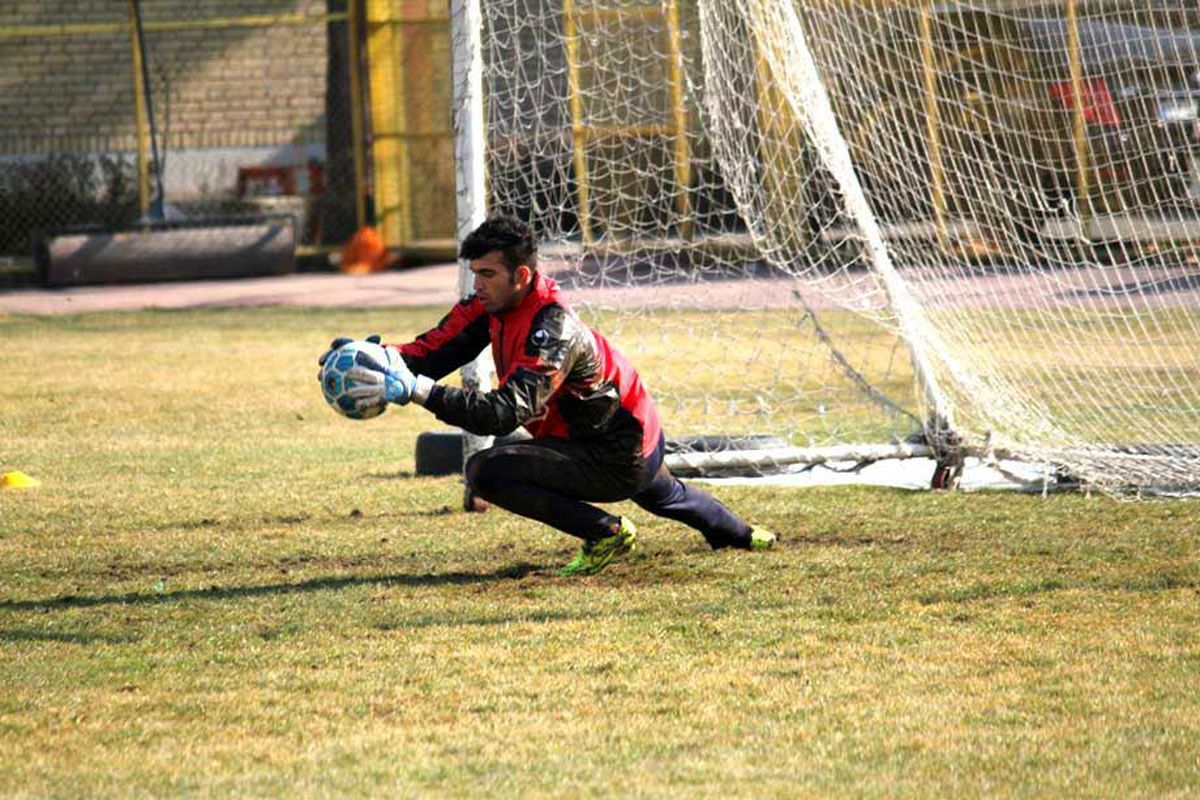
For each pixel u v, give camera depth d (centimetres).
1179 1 3528
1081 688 1475
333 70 8275
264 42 8688
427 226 8250
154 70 8569
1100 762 1270
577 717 1410
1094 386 3366
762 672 1545
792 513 2402
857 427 3291
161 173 7781
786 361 4328
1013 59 3859
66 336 5500
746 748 1318
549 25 3578
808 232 2995
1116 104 3803
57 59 8675
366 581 1992
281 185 8650
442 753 1313
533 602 1858
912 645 1634
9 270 7825
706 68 3006
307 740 1354
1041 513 2358
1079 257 3922
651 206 4272
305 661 1612
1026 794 1199
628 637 1686
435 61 8119
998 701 1438
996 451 2575
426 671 1568
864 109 3419
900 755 1293
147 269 7600
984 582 1911
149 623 1780
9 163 8431
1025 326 3716
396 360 1722
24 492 2702
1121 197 3862
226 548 2214
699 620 1753
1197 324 3953
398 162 8169
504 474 1922
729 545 2127
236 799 1205
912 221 3603
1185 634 1656
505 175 3053
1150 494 2475
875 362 4319
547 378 1788
